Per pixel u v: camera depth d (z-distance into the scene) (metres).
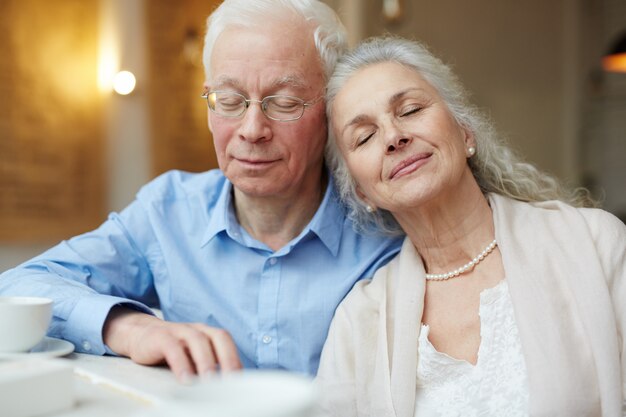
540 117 6.18
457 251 1.51
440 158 1.44
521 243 1.42
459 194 1.48
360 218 1.70
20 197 3.62
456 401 1.38
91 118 3.99
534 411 1.26
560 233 1.42
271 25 1.52
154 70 4.25
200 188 1.82
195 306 1.71
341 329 1.55
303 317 1.63
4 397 0.76
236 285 1.68
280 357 1.64
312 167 1.65
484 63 5.68
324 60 1.59
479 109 1.65
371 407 1.45
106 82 4.10
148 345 1.14
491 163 1.63
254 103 1.51
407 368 1.43
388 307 1.52
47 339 1.30
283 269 1.66
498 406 1.33
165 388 0.96
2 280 1.54
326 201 1.67
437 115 1.45
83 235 1.75
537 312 1.32
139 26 4.21
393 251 1.69
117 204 4.16
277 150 1.53
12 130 3.59
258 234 1.70
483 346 1.39
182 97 4.41
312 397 0.63
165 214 1.80
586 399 1.25
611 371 1.24
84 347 1.30
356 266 1.67
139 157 4.22
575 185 6.26
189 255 1.75
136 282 1.80
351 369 1.50
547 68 6.25
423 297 1.51
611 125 6.14
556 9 6.32
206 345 1.07
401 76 1.48
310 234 1.66
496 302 1.41
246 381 0.66
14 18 3.60
